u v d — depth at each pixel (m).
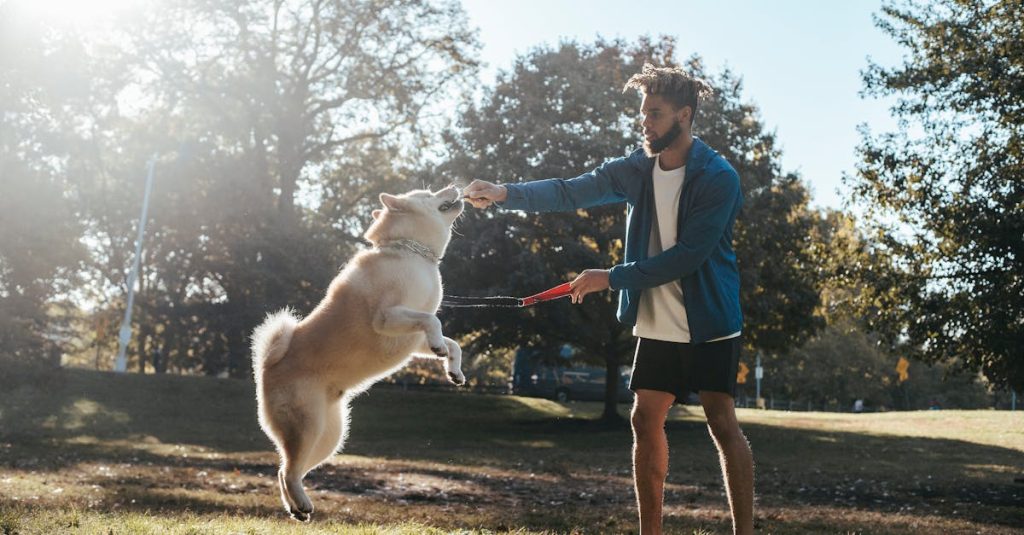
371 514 8.11
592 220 24.09
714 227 3.99
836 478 14.04
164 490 9.53
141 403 26.66
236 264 30.31
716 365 4.08
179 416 25.56
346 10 30.95
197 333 33.19
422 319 4.14
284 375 4.31
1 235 20.39
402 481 11.79
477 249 23.55
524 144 24.56
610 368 27.58
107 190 33.88
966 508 10.45
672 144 4.21
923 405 66.69
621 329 25.30
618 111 24.81
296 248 30.22
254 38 31.56
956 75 14.69
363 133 34.72
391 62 32.62
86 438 19.19
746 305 23.47
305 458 4.31
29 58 21.27
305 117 33.12
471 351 28.52
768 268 24.38
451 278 24.67
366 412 29.09
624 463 16.36
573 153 23.89
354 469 13.14
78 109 26.92
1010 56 13.84
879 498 11.43
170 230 33.72
